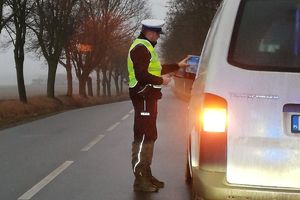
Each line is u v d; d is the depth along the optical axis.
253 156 4.21
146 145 7.02
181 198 6.86
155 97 6.90
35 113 26.66
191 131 5.33
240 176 4.23
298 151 4.16
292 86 4.17
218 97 4.26
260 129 4.20
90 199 6.94
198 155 4.45
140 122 6.95
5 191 7.48
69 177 8.39
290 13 4.27
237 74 4.24
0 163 9.81
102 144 12.22
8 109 23.78
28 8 28.70
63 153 10.90
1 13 25.16
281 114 4.18
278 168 4.18
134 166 7.15
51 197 7.09
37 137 14.20
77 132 15.16
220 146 4.26
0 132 16.14
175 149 11.14
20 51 29.27
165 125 16.75
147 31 6.73
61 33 35.53
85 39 48.97
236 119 4.23
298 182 4.17
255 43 4.26
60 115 24.73
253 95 4.21
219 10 4.94
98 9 49.19
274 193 4.08
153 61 6.74
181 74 6.82
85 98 47.59
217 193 4.13
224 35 4.33
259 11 4.31
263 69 4.21
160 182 7.45
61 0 34.47
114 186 7.68
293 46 4.21
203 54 5.41
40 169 9.11
